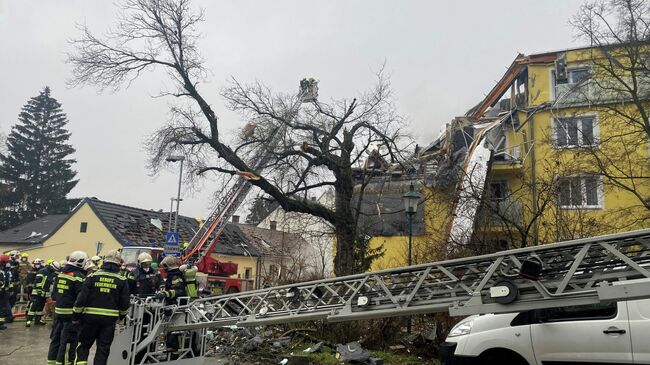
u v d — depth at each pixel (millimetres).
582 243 4836
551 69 21625
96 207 35469
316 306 6441
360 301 5922
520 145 20516
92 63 18297
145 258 9875
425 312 5590
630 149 17156
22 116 54375
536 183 12117
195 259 20906
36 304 13445
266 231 43781
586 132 18828
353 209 19062
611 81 16703
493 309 5133
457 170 18047
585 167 15352
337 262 17172
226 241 38250
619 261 4938
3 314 12859
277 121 18797
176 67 18203
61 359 7328
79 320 6844
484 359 6211
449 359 6383
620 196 17578
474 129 21656
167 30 17953
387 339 10273
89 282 6887
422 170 21688
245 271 37781
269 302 7000
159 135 18234
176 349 7844
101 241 34281
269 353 9695
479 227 11406
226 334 11086
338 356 9047
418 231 19875
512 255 5223
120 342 7324
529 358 5895
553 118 19625
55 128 55094
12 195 50750
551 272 5125
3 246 39781
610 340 5496
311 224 19344
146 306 7508
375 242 20719
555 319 5918
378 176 21406
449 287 5738
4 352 9664
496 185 17344
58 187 52875
